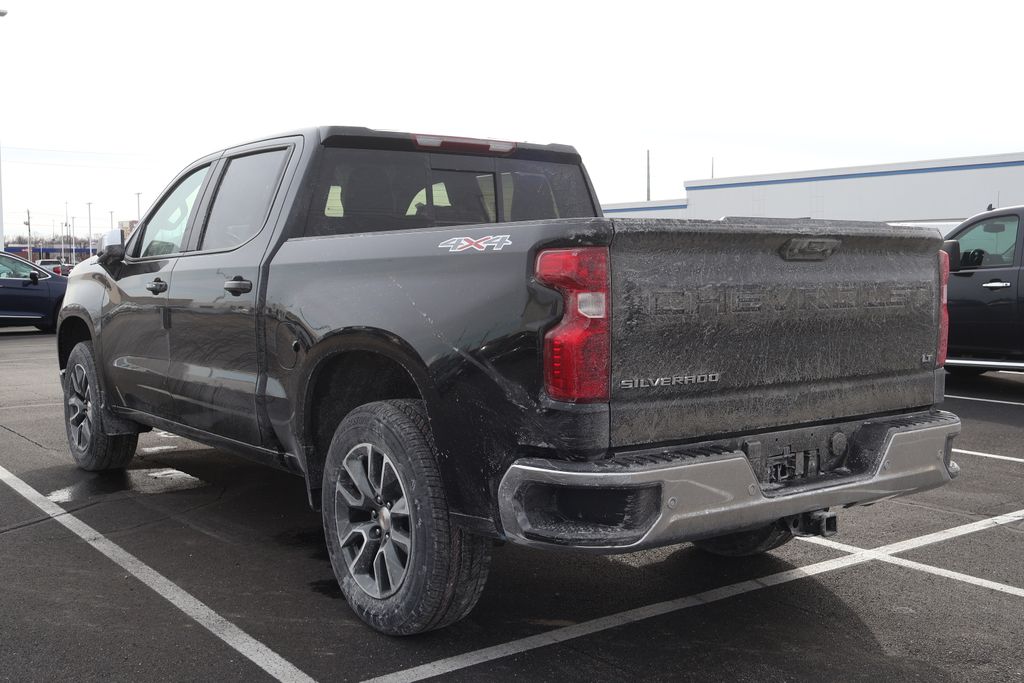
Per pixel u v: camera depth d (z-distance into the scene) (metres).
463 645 3.35
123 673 3.10
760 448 3.12
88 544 4.52
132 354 5.13
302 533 4.73
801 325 3.23
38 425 7.76
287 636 3.42
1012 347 9.39
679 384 2.92
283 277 3.84
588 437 2.75
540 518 2.86
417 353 3.13
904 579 4.10
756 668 3.17
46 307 18.09
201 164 4.90
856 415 3.43
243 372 4.13
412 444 3.21
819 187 40.81
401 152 4.33
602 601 3.81
